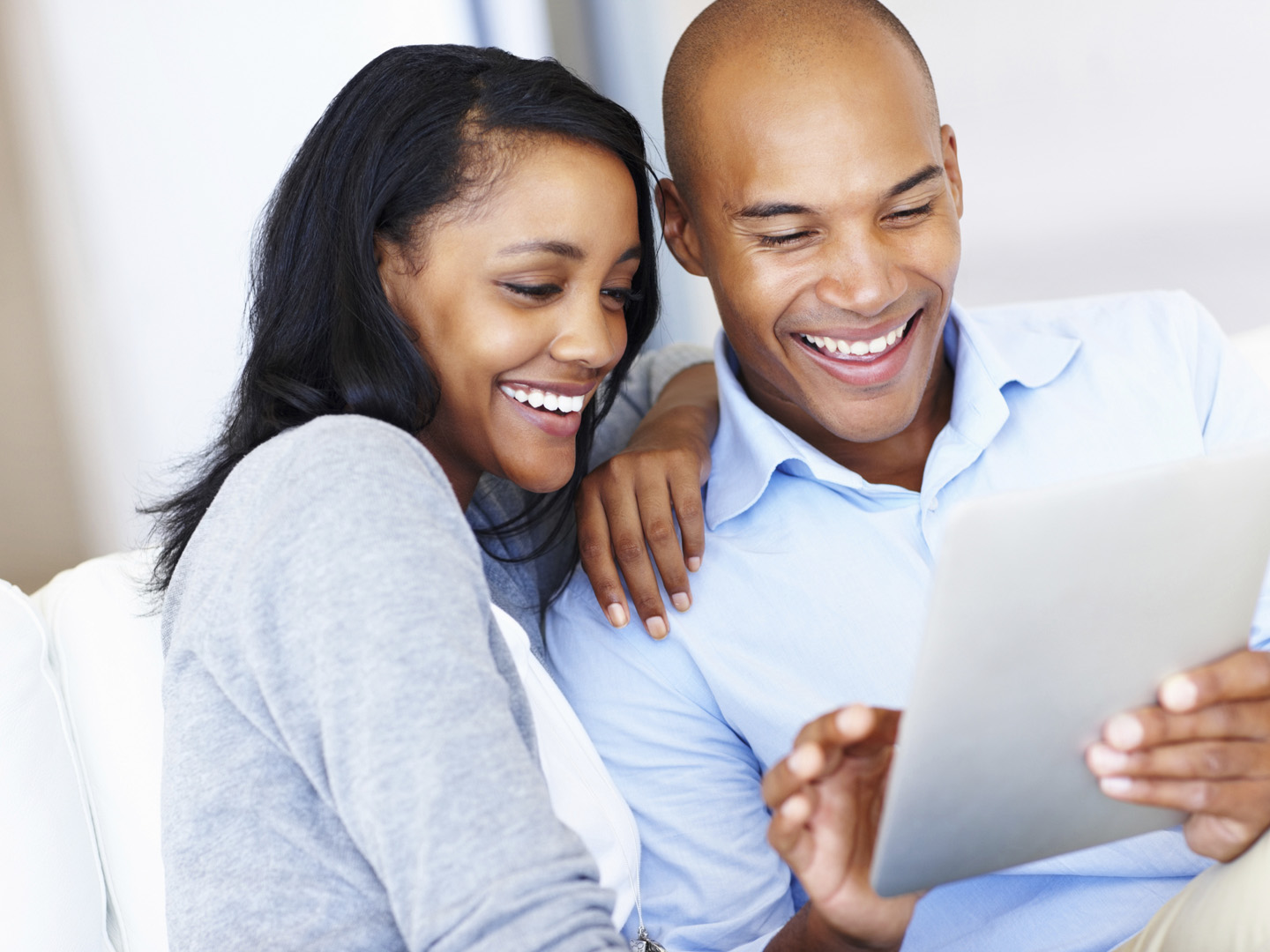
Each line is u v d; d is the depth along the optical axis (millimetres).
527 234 927
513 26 2492
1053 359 1191
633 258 1016
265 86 2240
